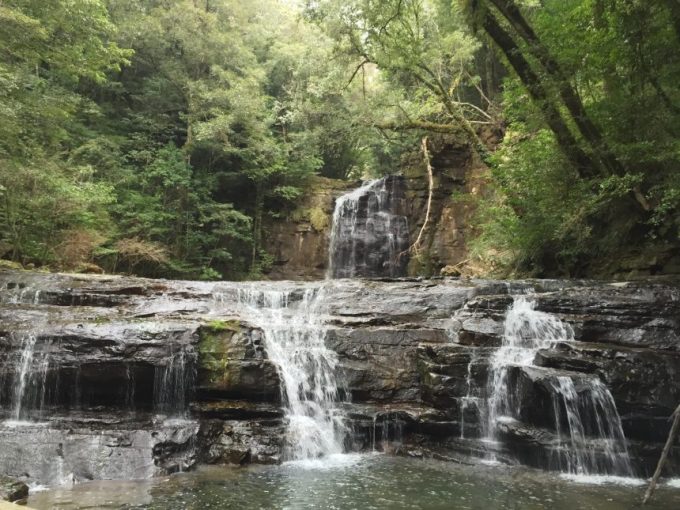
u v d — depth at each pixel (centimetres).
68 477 736
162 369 961
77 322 1005
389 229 2755
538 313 1103
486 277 1978
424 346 1091
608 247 1467
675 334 1032
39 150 1686
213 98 2645
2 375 933
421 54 1934
